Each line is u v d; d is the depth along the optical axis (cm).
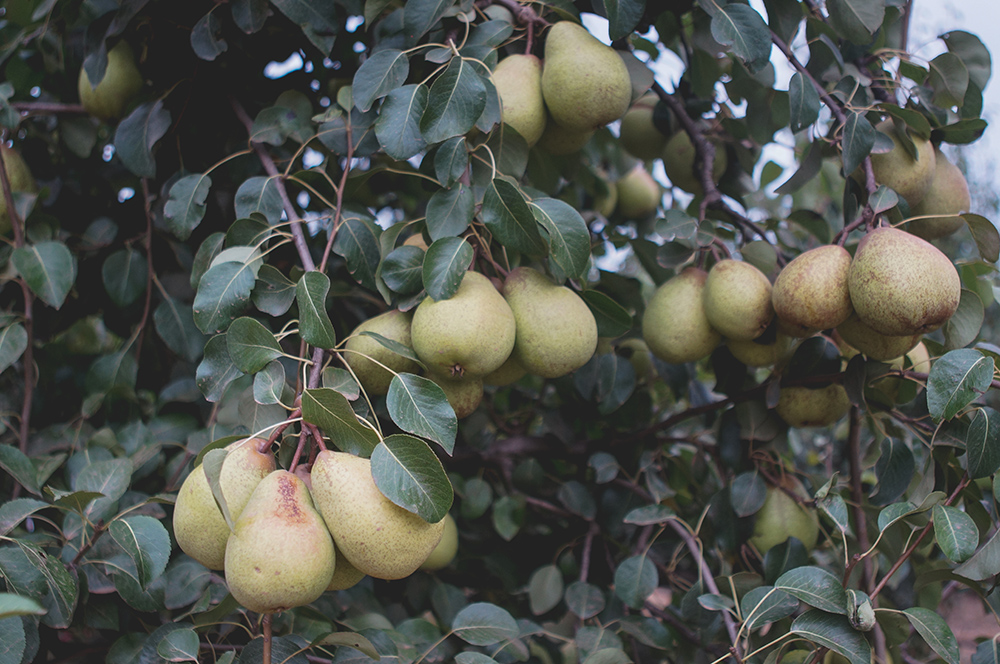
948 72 172
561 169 207
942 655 118
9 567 118
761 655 148
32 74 210
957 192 168
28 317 167
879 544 167
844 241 144
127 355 179
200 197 155
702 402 221
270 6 166
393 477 98
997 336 212
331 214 150
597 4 167
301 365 116
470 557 213
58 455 163
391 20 166
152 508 158
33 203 168
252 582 91
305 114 162
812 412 170
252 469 104
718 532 177
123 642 134
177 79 175
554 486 219
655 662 199
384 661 128
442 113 129
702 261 172
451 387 138
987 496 207
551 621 210
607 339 194
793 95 155
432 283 123
